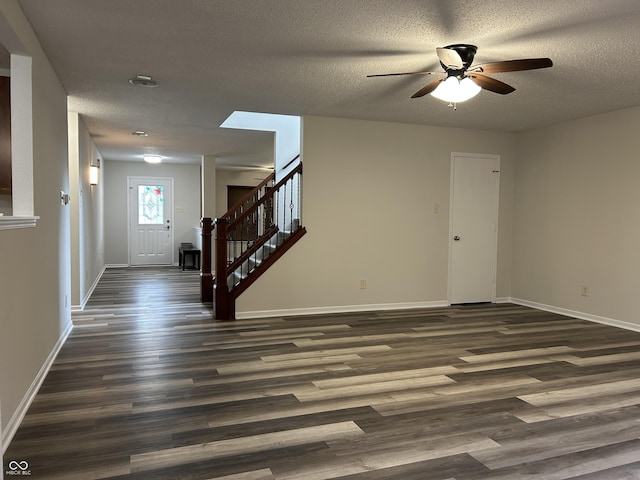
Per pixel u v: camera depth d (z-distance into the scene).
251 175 11.52
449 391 3.03
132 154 8.77
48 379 3.19
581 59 3.36
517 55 3.30
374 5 2.57
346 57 3.41
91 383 3.12
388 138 5.66
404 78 3.86
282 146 6.32
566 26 2.81
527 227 6.07
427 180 5.87
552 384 3.17
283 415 2.64
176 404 2.79
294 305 5.38
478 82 3.26
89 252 6.43
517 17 2.69
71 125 5.22
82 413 2.64
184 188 10.54
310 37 3.04
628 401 2.89
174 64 3.57
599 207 5.11
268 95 4.44
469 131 6.03
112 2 2.57
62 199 4.07
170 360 3.63
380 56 3.38
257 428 2.48
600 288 5.09
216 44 3.18
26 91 2.88
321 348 3.99
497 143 6.18
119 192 10.12
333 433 2.43
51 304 3.55
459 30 2.90
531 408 2.77
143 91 4.32
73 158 5.27
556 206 5.64
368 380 3.22
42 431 2.42
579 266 5.34
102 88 4.21
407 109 4.95
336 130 5.45
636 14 2.63
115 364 3.52
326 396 2.93
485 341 4.26
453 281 6.06
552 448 2.29
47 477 1.99
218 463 2.12
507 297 6.36
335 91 4.28
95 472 2.04
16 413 2.47
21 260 2.61
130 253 10.28
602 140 5.07
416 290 5.89
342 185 5.51
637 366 3.58
